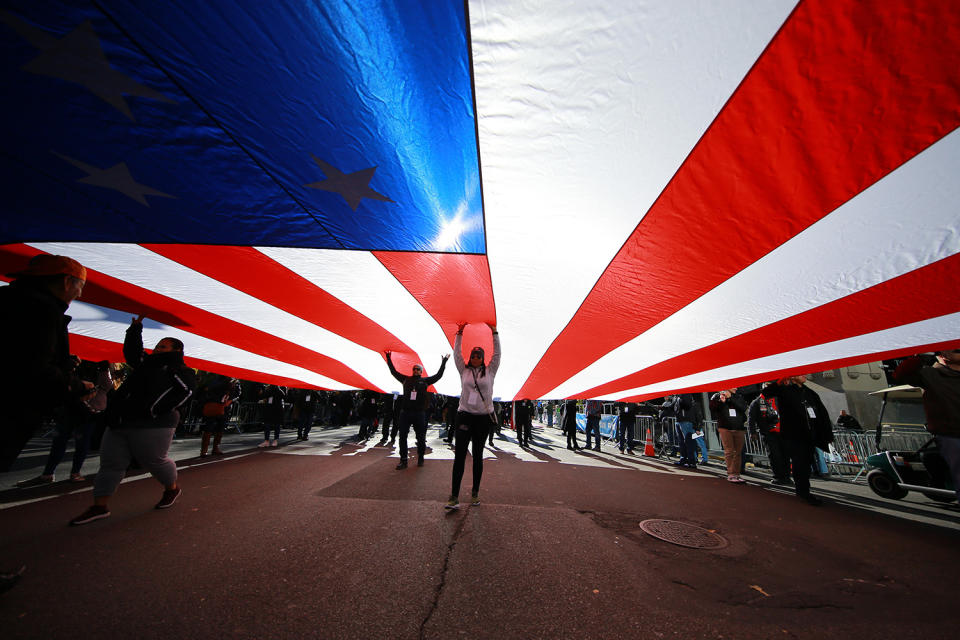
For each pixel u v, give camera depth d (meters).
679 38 1.46
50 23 1.47
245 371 7.22
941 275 2.66
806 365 4.95
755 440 9.49
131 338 3.59
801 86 1.60
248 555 2.59
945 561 3.06
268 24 1.46
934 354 4.01
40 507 3.50
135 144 2.10
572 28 1.44
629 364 6.20
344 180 2.38
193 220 2.80
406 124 1.92
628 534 3.40
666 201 2.36
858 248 2.52
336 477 5.35
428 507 3.93
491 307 4.38
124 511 3.47
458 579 2.34
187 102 1.86
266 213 2.73
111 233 2.96
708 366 5.61
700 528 3.68
